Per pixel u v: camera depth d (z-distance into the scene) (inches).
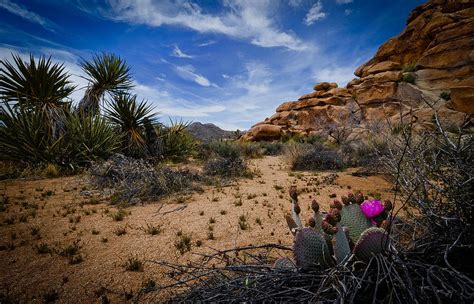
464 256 65.2
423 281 51.6
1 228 157.6
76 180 295.6
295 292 59.3
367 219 70.4
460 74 934.4
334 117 1062.4
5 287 100.0
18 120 342.0
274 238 145.9
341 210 73.0
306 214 190.2
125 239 145.3
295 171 403.5
